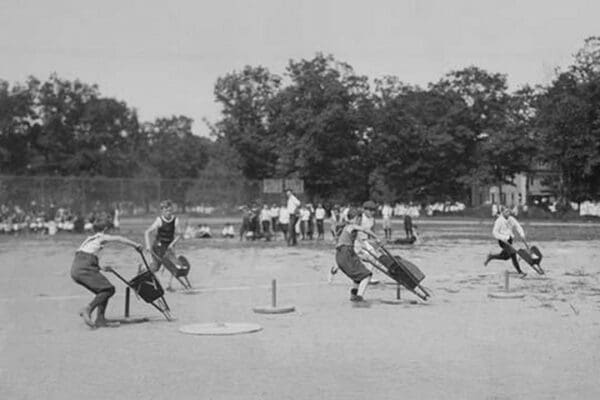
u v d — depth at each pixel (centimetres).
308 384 780
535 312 1311
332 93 7162
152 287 1243
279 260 2606
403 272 1455
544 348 971
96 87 9725
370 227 1808
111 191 5197
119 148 9975
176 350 980
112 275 2094
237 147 7925
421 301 1476
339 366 871
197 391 755
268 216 4112
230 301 1499
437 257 2677
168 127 13688
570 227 5322
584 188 7394
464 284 1789
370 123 8038
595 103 7269
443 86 9131
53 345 1023
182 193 5447
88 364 894
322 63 7419
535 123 8244
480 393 736
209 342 1038
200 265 2402
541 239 3806
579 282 1822
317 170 7238
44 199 4912
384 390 752
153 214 5344
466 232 4672
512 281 1853
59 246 3631
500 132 8531
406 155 8569
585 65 7575
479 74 8956
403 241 3484
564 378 799
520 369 845
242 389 761
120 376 827
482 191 11381
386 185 8469
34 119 9481
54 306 1442
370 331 1122
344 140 7331
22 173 9225
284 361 903
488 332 1101
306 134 7144
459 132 8706
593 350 956
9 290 1722
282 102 7506
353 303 1437
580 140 7156
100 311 1189
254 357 929
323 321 1227
